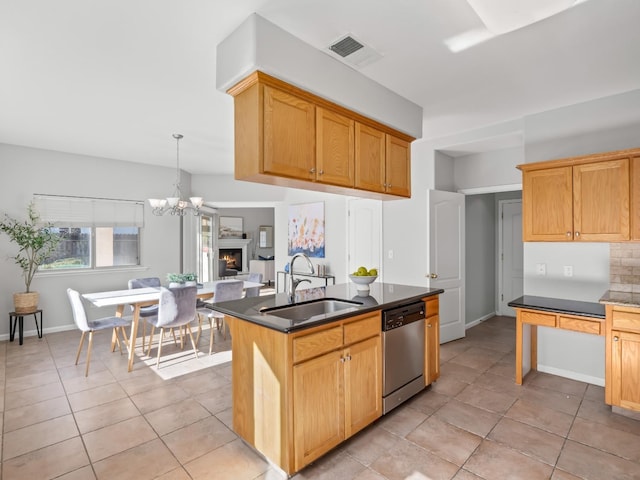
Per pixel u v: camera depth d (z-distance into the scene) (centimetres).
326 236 579
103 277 533
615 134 308
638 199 270
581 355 321
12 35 219
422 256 440
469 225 519
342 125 260
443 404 275
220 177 672
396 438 229
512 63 254
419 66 259
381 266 487
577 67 261
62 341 445
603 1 187
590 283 316
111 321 371
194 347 383
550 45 231
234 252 1102
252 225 1140
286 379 188
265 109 211
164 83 288
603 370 310
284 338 189
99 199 530
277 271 684
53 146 473
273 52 207
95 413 262
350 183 265
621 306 252
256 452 215
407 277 456
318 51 235
